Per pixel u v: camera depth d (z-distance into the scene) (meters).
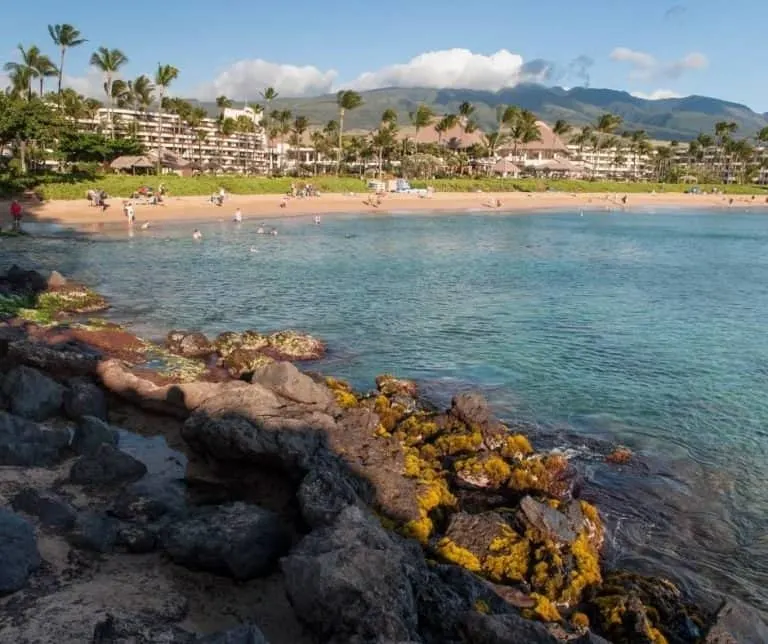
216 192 90.94
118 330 23.45
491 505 12.94
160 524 10.01
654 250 60.00
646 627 9.20
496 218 91.62
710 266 49.94
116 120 139.25
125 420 15.25
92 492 11.20
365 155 146.88
